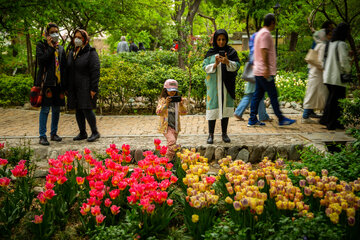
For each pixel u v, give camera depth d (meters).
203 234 2.83
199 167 3.44
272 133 6.06
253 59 5.86
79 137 5.84
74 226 3.17
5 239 2.98
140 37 11.62
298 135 5.86
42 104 5.43
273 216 2.86
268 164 3.55
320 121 6.39
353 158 3.94
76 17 10.33
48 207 3.01
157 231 2.93
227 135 5.77
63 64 5.48
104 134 6.38
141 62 12.32
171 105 4.57
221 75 5.20
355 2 10.26
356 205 2.68
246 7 16.75
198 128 6.85
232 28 15.57
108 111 9.16
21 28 7.91
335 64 5.89
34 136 6.12
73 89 5.49
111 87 8.44
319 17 12.58
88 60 5.41
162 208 2.99
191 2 13.02
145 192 2.94
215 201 2.83
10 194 3.46
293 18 13.70
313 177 3.00
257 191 2.80
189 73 8.67
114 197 2.92
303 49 17.70
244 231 2.61
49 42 5.26
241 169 3.36
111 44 23.39
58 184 3.35
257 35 5.48
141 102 9.80
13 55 14.81
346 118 5.88
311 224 2.55
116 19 10.23
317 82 6.46
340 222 2.76
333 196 2.79
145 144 5.47
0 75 11.31
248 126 6.73
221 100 5.23
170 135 4.51
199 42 8.39
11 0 6.45
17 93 9.77
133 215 2.87
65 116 8.27
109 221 3.06
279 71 14.38
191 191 2.93
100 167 3.26
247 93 6.51
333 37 5.93
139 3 10.55
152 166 3.40
